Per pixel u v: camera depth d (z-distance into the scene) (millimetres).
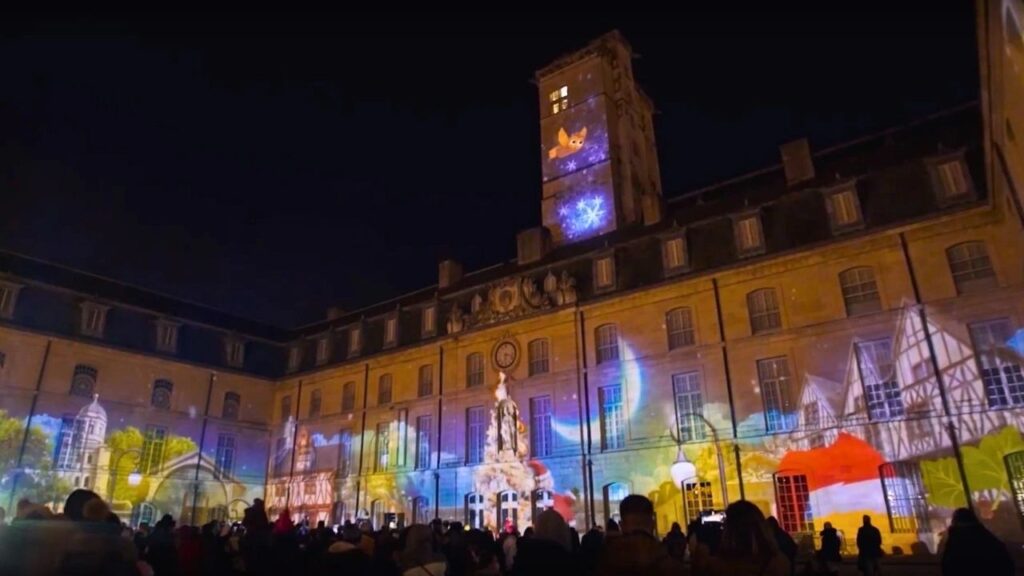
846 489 24969
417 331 41688
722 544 4934
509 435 34250
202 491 42719
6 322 36156
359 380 43656
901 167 27531
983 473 22500
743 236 30406
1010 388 22922
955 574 6852
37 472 35469
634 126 47000
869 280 26875
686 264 31594
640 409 30859
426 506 36969
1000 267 24109
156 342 42781
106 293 43031
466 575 8625
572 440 32250
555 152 44969
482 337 37812
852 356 26250
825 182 29609
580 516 30734
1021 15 12680
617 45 47000
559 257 37750
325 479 42969
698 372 29859
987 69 17016
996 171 21703
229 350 46750
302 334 50906
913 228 25906
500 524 33531
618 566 4535
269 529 9586
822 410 26328
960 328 24250
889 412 25062
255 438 46719
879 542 18000
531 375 35000
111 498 38062
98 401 38969
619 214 40906
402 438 39656
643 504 5000
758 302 29422
